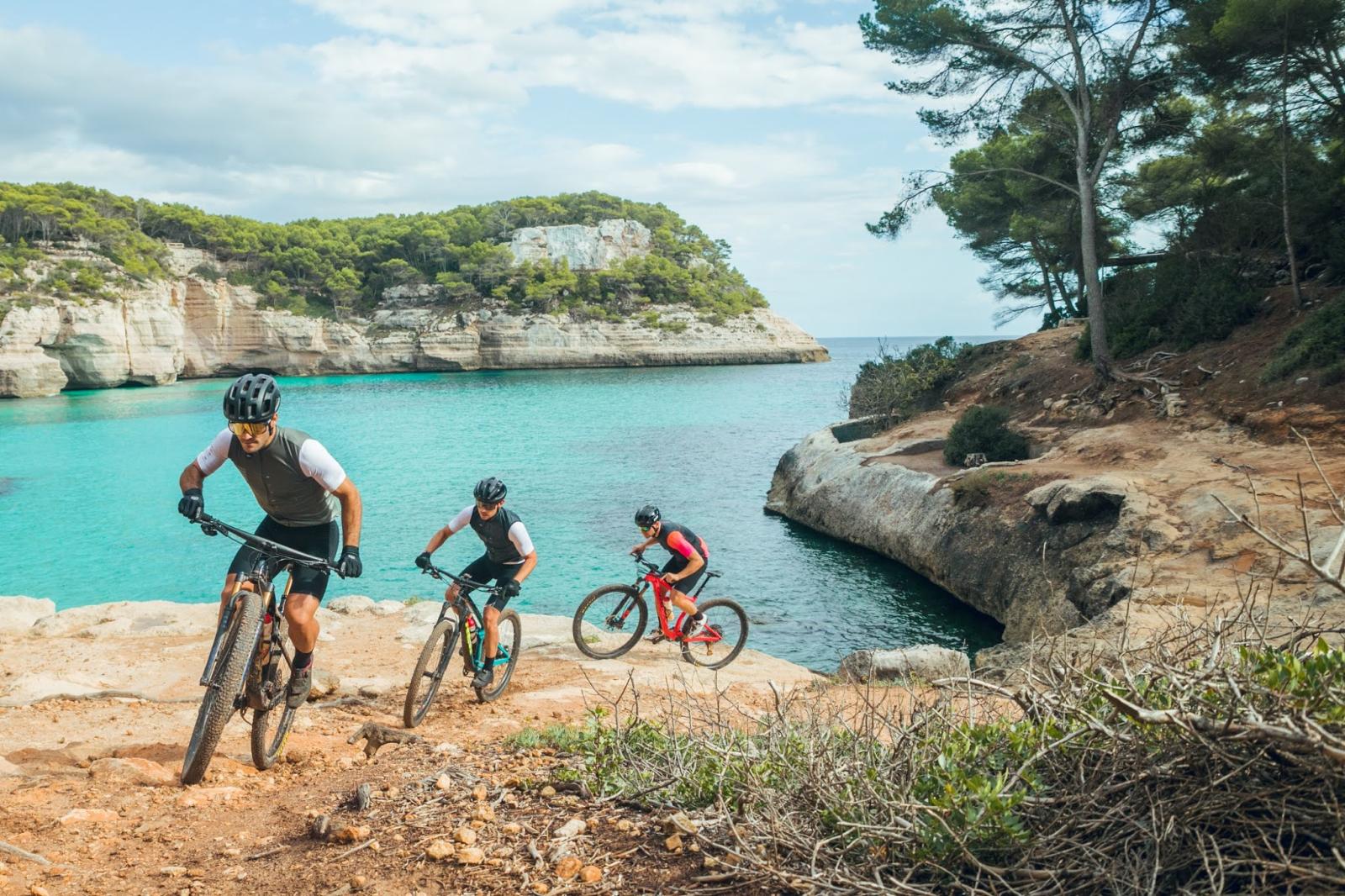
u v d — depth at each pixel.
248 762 5.25
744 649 11.73
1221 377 22.88
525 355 147.62
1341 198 25.42
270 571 4.80
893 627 17.27
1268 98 26.06
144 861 3.64
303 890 3.29
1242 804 2.53
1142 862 2.56
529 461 41.91
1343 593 2.39
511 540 7.25
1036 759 2.93
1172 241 32.34
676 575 10.24
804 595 19.55
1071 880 2.64
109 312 103.25
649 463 40.97
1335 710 2.48
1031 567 16.88
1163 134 28.88
